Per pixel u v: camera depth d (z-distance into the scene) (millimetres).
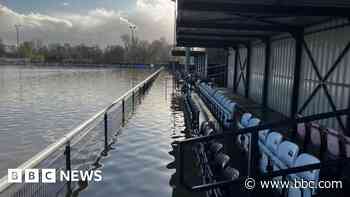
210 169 4703
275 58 13266
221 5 7227
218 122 8812
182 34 13969
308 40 9930
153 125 11141
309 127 6527
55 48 128375
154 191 5516
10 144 9414
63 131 11188
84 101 19641
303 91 10234
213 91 12703
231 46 20797
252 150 2900
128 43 119875
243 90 19156
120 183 5844
